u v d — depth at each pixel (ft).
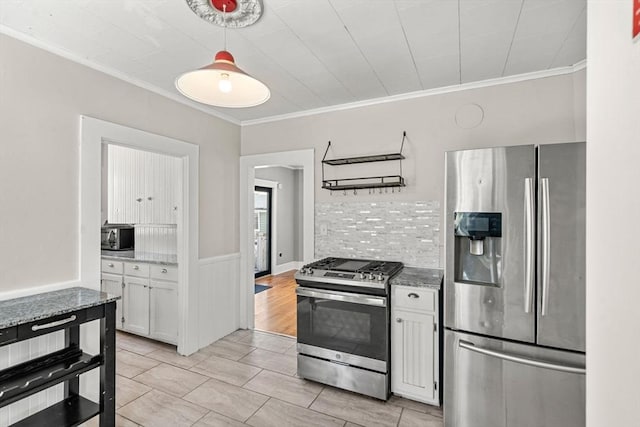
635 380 1.61
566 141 7.43
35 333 4.97
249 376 8.39
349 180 9.87
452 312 6.17
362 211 9.70
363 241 9.67
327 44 6.43
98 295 6.13
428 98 8.84
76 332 6.41
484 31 5.97
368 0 5.08
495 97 8.13
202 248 10.12
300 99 9.49
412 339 7.16
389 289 7.38
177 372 8.57
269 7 5.23
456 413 6.15
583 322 5.14
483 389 5.88
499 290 5.74
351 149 9.85
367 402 7.28
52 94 6.39
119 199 12.91
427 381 7.01
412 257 9.05
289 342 10.57
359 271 7.75
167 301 10.14
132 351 9.86
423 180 8.92
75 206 6.72
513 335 5.62
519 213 5.55
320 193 10.30
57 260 6.43
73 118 6.72
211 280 10.44
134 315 10.85
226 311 11.11
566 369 5.19
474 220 5.96
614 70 1.83
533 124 7.74
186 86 4.62
